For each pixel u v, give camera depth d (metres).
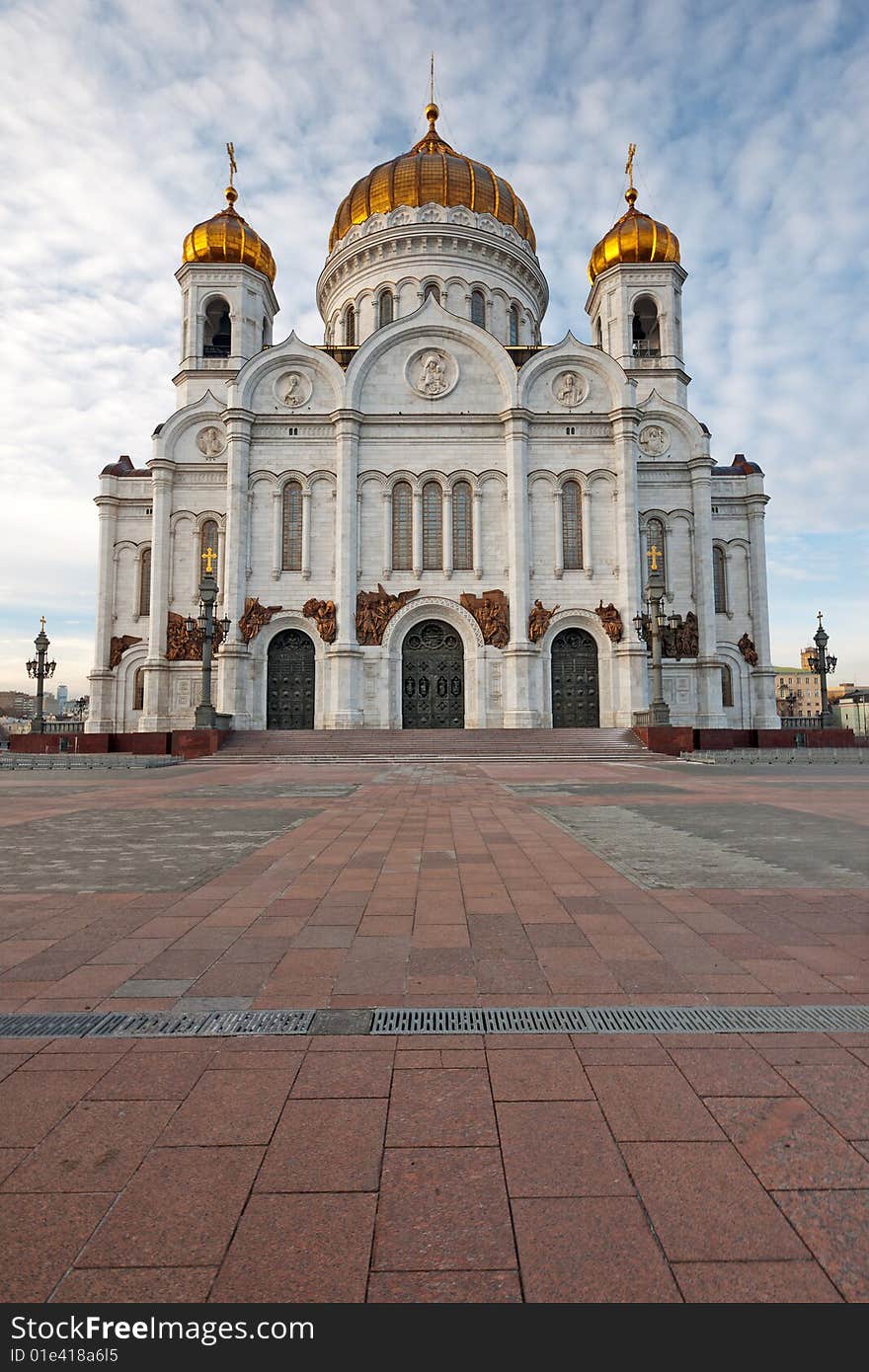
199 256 49.44
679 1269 2.51
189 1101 3.61
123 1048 4.19
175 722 44.25
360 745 35.09
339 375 44.06
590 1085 3.76
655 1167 3.07
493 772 25.83
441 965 5.52
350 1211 2.80
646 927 6.48
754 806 14.98
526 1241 2.64
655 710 35.78
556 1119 3.43
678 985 5.11
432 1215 2.78
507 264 53.00
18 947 5.98
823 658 44.03
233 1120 3.43
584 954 5.76
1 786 20.75
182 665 44.50
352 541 42.69
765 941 6.08
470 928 6.48
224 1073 3.89
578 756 32.41
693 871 8.76
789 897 7.48
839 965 5.48
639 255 50.00
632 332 50.91
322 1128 3.36
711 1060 4.02
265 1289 2.44
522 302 54.12
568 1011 4.68
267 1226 2.72
